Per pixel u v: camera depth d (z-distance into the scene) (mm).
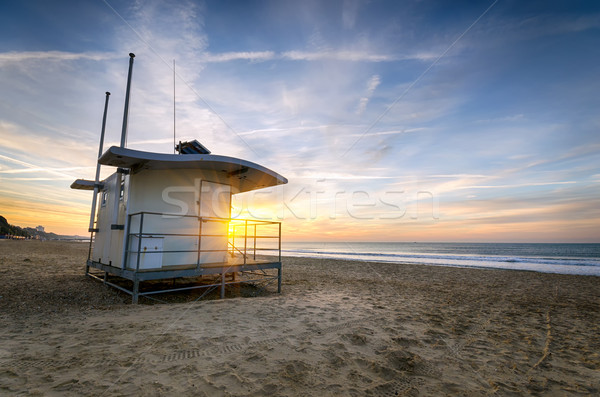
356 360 3688
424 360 3836
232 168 7348
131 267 6590
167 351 3650
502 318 6375
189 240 7496
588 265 23328
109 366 3178
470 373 3525
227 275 10758
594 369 3783
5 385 2680
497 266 22156
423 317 6082
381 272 15602
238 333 4445
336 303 7059
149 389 2746
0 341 3752
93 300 6305
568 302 8500
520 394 3076
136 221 6742
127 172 7004
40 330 4277
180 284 8539
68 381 2812
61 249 26078
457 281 12625
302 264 19938
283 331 4652
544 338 5066
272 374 3178
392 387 3076
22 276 8672
